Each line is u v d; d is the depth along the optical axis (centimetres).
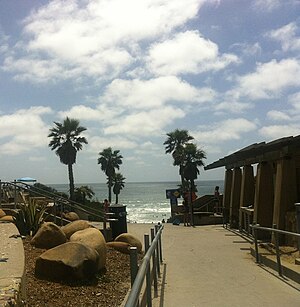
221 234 1672
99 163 6153
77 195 4388
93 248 714
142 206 10850
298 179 1291
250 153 1376
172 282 795
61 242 865
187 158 4991
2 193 1675
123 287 666
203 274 873
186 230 1866
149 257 488
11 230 853
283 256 974
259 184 1462
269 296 681
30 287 592
